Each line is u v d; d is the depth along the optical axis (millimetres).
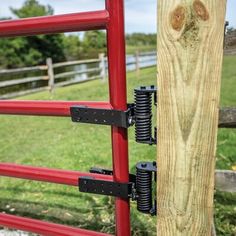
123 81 1029
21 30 1108
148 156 2918
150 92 997
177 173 901
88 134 4074
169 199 933
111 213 2021
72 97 7020
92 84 9492
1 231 1884
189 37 799
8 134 4543
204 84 828
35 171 1310
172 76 840
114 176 1140
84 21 1005
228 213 1841
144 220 1877
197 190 902
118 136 1085
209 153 874
